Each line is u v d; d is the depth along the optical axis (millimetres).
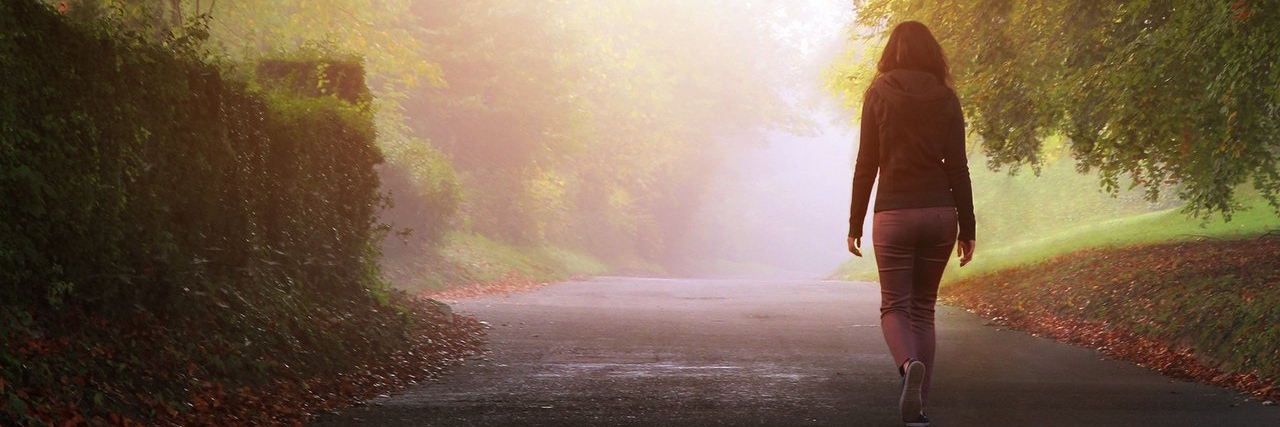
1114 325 12031
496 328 12906
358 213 11031
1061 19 12062
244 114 8430
